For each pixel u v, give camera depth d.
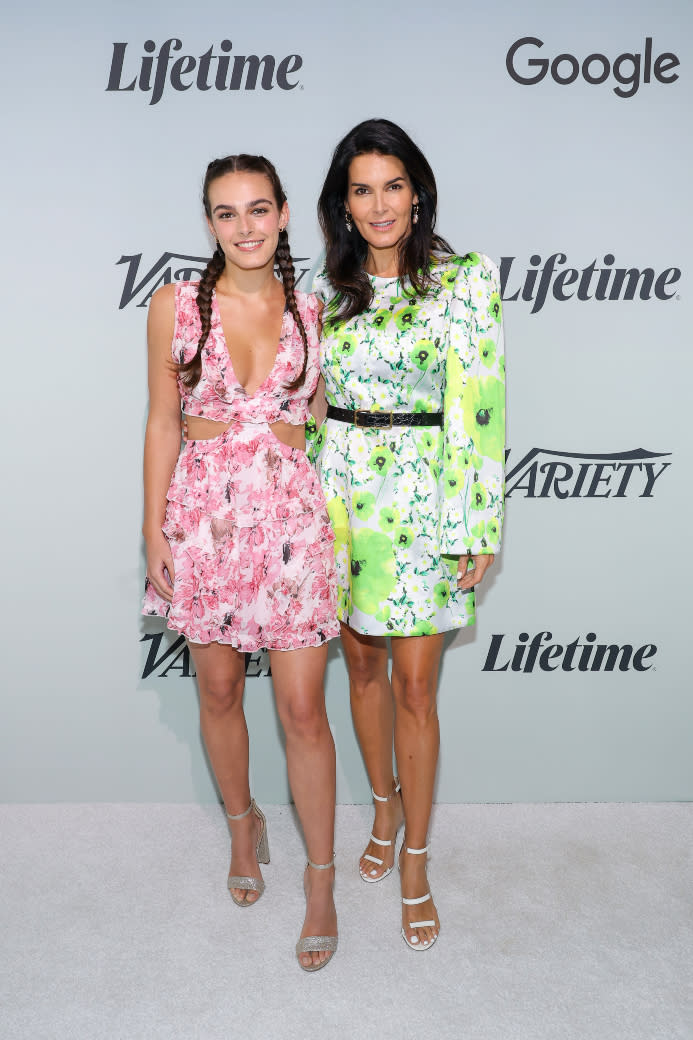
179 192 2.35
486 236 2.38
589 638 2.60
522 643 2.60
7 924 2.12
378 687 2.27
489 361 2.00
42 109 2.29
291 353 1.93
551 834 2.50
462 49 2.30
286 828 2.54
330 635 2.01
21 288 2.37
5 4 2.25
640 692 2.64
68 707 2.61
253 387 1.93
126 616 2.56
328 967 1.99
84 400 2.44
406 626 2.04
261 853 2.36
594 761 2.67
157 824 2.55
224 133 2.33
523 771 2.67
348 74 2.31
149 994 1.91
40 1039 1.78
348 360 2.02
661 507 2.54
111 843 2.45
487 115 2.32
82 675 2.59
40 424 2.45
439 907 2.18
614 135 2.34
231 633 1.96
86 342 2.41
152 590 2.09
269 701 2.63
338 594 2.15
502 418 2.03
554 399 2.47
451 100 2.32
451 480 1.96
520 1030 1.80
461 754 2.66
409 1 2.27
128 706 2.62
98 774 2.65
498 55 2.30
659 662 2.62
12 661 2.57
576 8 2.28
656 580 2.58
